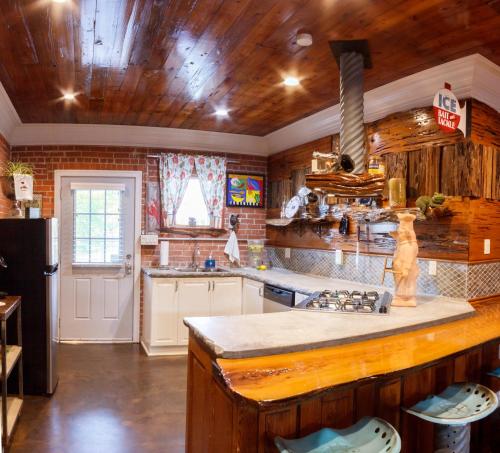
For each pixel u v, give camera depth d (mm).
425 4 2021
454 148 2812
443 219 2875
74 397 3271
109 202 4844
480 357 2369
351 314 2309
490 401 1771
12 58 2721
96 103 3742
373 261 3457
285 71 2926
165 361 4160
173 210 4895
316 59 2713
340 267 3844
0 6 2074
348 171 2512
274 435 1552
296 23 2227
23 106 3857
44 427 2777
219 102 3678
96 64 2822
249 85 3223
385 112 3311
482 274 2824
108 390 3414
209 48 2557
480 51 2518
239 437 1491
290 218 4422
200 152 5035
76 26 2285
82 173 4789
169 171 4879
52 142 4719
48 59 2736
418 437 2000
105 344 4770
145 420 2900
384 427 1531
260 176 5262
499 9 2053
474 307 2693
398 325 2090
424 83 2908
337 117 3834
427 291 2975
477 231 2771
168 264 4898
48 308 3324
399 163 3189
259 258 5027
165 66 2850
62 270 4789
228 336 1825
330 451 1415
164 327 4359
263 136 5004
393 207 2988
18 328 3098
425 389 2021
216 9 2102
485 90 2775
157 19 2205
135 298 4863
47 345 3307
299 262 4516
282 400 1305
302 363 1613
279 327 1998
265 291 3961
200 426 1920
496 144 2910
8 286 3324
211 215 5004
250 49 2568
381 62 2703
